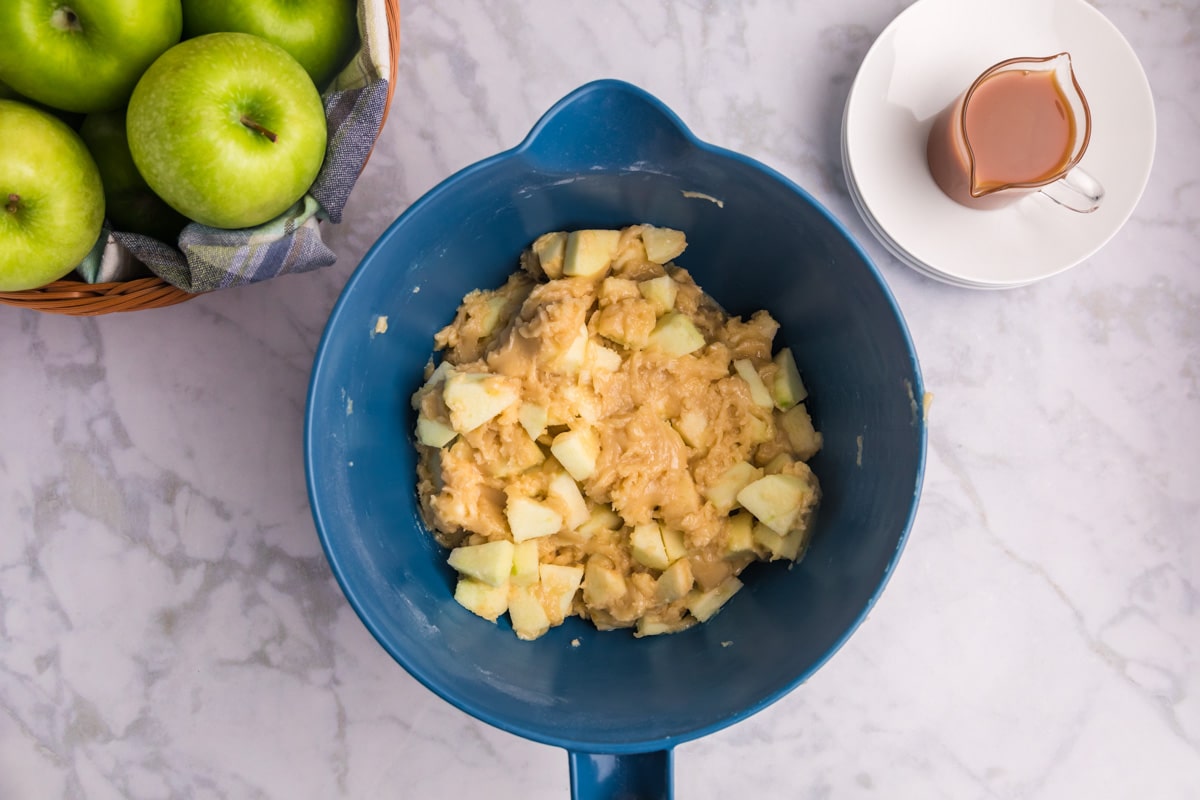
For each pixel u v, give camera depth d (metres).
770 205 0.67
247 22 0.67
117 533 0.77
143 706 0.78
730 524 0.72
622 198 0.70
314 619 0.77
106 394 0.77
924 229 0.76
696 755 0.78
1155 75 0.79
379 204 0.77
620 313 0.71
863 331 0.68
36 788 0.78
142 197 0.69
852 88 0.75
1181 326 0.78
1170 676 0.77
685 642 0.72
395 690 0.78
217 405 0.77
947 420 0.78
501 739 0.78
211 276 0.68
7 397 0.77
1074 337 0.78
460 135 0.77
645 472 0.70
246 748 0.78
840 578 0.68
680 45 0.78
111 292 0.69
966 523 0.78
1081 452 0.78
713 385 0.72
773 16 0.78
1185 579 0.78
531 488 0.71
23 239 0.65
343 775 0.78
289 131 0.65
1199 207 0.78
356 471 0.69
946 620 0.78
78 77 0.65
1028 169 0.74
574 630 0.73
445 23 0.77
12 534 0.78
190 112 0.63
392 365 0.72
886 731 0.78
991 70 0.73
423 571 0.72
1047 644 0.78
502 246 0.73
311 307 0.77
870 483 0.69
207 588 0.77
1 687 0.78
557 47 0.77
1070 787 0.77
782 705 0.78
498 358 0.71
